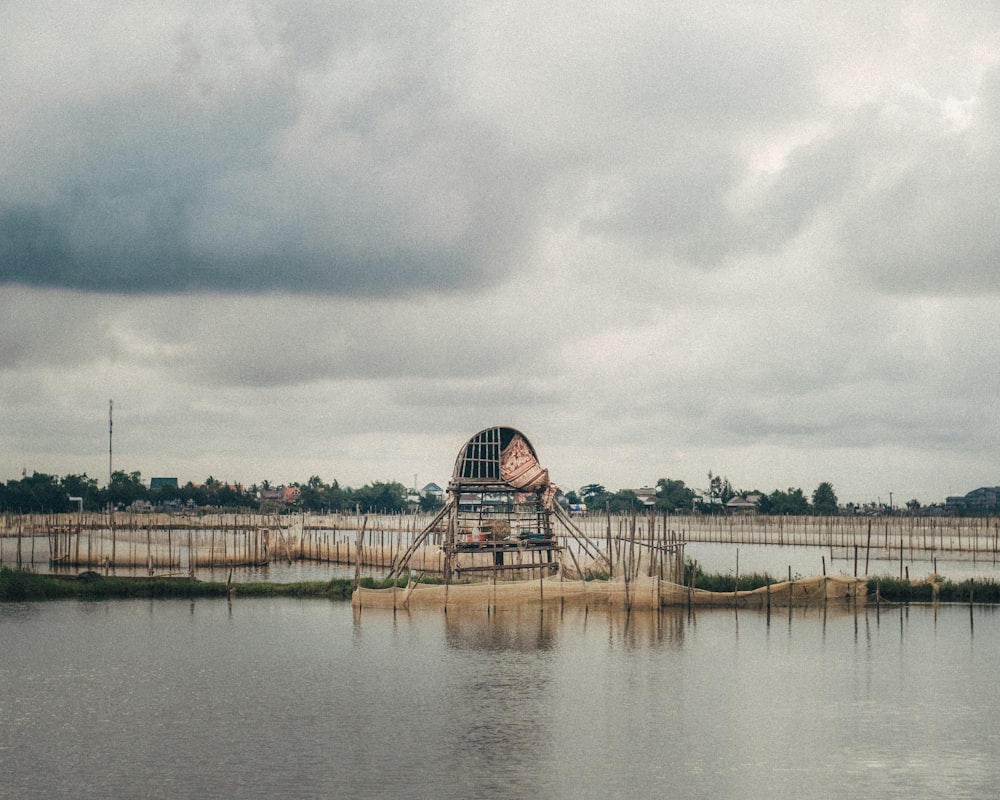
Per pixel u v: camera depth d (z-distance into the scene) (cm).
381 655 7562
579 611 9262
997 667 7050
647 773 4966
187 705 6200
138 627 8700
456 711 6050
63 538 15488
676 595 9394
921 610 9350
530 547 10062
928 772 4953
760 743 5406
